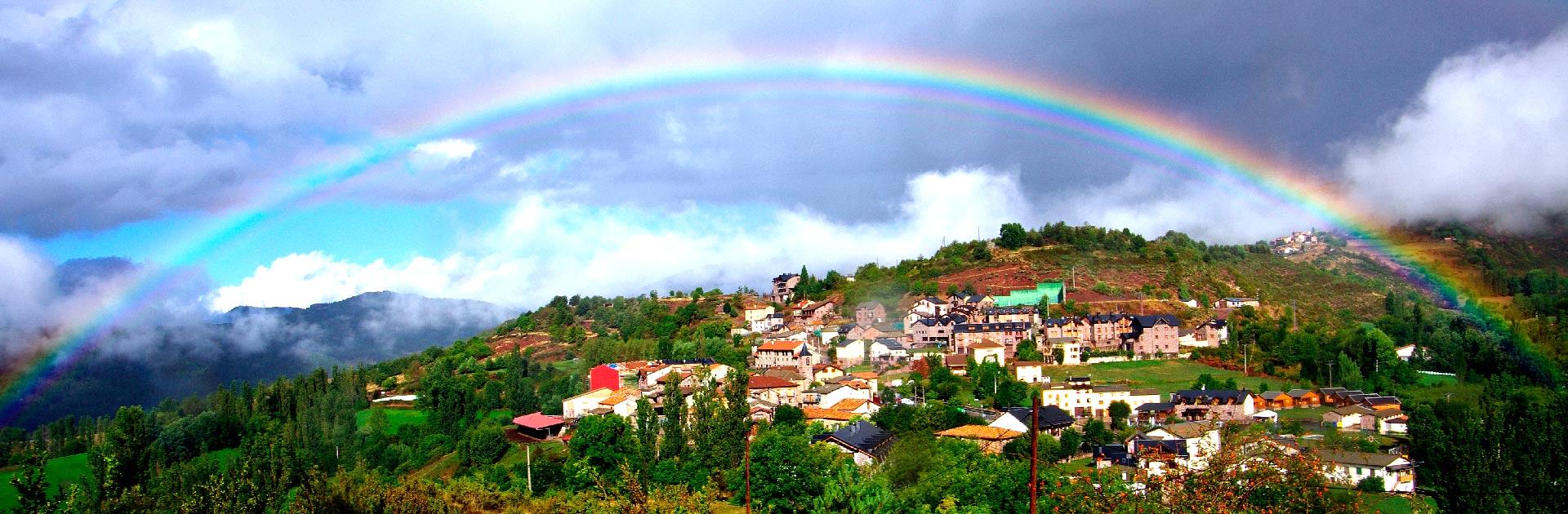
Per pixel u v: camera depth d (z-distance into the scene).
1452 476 90.25
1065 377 183.12
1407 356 191.38
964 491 83.88
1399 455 107.38
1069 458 124.06
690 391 143.25
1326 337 199.88
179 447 167.00
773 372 183.62
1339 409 142.00
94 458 98.62
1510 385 158.38
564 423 164.00
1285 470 50.06
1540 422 89.19
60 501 61.06
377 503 74.00
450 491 87.94
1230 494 47.50
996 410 152.75
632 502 74.19
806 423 143.12
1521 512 85.62
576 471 114.81
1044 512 73.38
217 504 67.88
